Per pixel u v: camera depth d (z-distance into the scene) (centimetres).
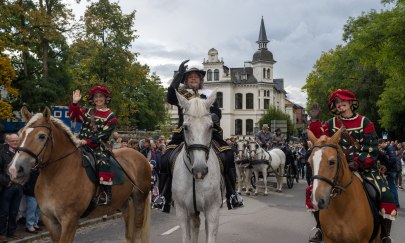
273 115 6556
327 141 452
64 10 2445
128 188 675
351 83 3712
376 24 2095
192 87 600
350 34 2756
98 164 596
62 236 557
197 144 494
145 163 737
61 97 2920
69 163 568
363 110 3753
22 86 2728
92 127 611
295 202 1423
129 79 3359
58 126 569
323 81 4028
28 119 557
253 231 916
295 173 2036
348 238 470
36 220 902
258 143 1670
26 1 2459
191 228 580
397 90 2914
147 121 5147
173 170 565
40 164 543
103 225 1016
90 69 3259
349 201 466
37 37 2386
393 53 2081
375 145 498
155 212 1230
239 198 614
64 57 3016
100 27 2653
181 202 541
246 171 1658
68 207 560
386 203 494
